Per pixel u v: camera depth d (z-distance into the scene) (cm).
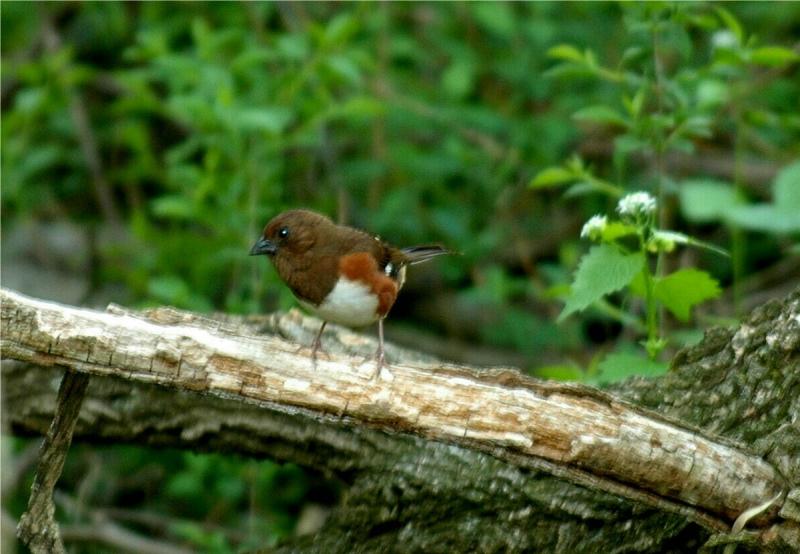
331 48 1305
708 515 712
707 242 1472
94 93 1708
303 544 881
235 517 1262
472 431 692
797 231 1239
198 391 697
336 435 888
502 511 815
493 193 1518
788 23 1532
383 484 863
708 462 697
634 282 861
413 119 1528
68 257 1557
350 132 1547
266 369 694
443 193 1512
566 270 1350
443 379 697
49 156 1444
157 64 1389
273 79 1378
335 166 1480
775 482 705
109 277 1473
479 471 828
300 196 1494
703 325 1236
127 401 939
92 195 1672
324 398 696
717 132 1530
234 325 820
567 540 795
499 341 1444
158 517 1222
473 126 1545
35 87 1508
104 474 1320
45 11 1636
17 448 1310
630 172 1533
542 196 1555
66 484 1320
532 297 1545
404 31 1623
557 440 689
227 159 1350
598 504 785
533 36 1450
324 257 860
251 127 1232
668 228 1444
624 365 837
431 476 843
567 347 1419
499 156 1538
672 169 1490
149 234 1380
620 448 688
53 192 1653
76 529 1180
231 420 920
